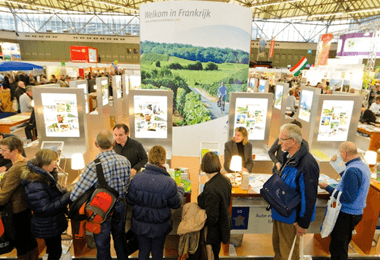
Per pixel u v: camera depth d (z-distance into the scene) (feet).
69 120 14.10
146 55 19.53
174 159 19.79
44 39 90.89
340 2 69.21
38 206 7.03
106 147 7.38
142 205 7.22
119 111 32.48
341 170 9.43
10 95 32.71
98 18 90.84
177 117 19.83
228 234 7.57
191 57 18.63
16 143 7.64
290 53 97.50
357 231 10.61
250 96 15.44
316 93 15.42
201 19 17.89
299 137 7.18
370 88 37.22
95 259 9.42
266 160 15.16
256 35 96.02
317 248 10.31
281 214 7.46
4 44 52.44
